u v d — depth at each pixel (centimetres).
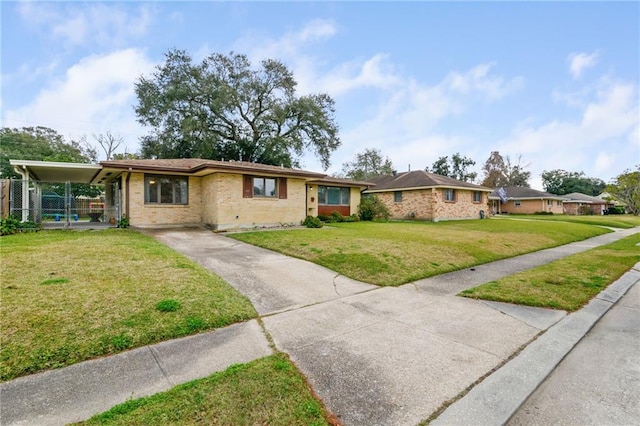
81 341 332
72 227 1304
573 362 330
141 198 1343
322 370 297
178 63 2814
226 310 435
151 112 2769
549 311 475
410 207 2428
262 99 3086
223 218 1327
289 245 953
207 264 706
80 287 470
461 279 675
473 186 2572
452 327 411
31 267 570
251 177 1422
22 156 3506
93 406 239
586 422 234
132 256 689
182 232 1234
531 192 3919
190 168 1369
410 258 806
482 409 244
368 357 325
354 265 732
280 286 580
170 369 295
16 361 293
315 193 1967
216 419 222
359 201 2244
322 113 3114
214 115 2928
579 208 4403
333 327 406
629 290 602
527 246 1141
